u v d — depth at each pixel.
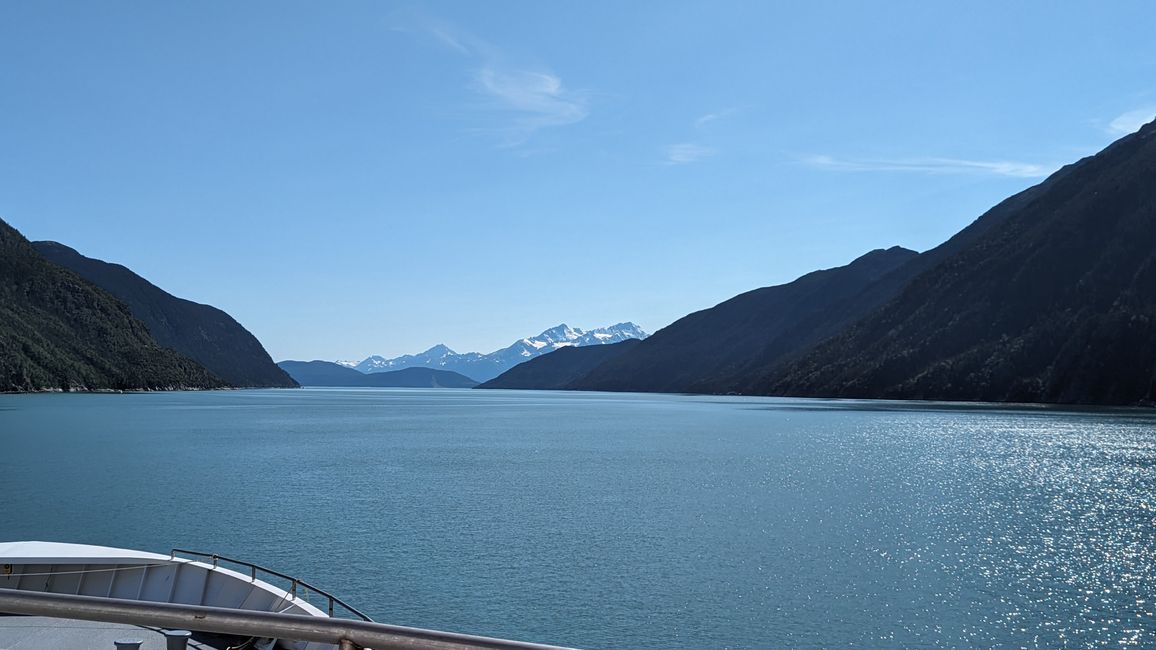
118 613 5.77
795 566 38.31
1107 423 149.12
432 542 42.91
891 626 29.62
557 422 173.88
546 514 52.06
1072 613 31.14
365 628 5.27
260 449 100.94
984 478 71.88
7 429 129.75
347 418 187.38
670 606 31.92
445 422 173.25
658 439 121.25
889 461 86.94
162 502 56.09
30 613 5.84
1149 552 41.03
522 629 29.20
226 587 18.81
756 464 84.56
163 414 187.12
